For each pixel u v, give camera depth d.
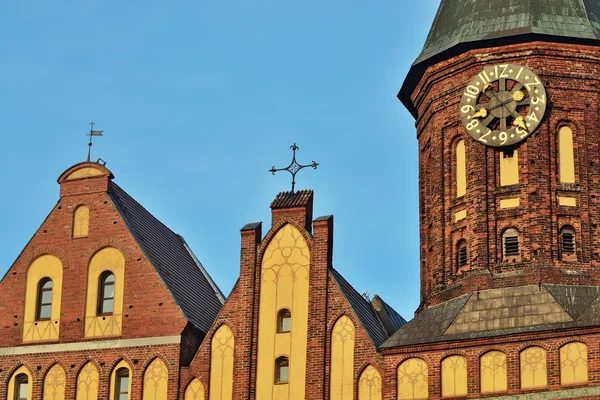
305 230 67.12
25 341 68.00
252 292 66.62
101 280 68.38
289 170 69.31
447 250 68.06
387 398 63.34
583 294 64.44
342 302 65.44
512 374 61.88
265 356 65.38
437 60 70.31
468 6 71.06
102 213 69.31
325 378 64.38
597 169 67.12
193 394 65.31
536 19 68.81
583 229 66.12
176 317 66.62
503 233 66.62
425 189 71.19
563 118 67.62
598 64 68.50
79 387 66.69
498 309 64.38
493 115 67.88
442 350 63.38
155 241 71.69
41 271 69.12
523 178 66.88
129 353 66.50
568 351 61.41
